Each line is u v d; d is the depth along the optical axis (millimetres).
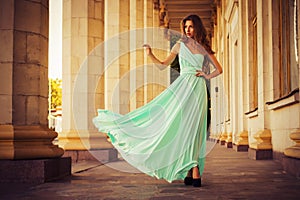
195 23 6184
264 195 5496
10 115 7121
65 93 13227
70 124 13000
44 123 7652
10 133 6984
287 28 10953
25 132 7125
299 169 7348
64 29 13359
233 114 20891
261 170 8930
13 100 7168
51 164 7191
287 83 11141
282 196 5422
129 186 6395
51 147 7492
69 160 8141
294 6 10039
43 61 7660
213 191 5828
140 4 23500
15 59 7242
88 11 13234
